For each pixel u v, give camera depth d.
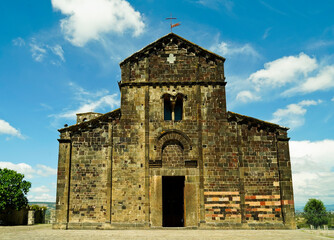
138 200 27.20
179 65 30.53
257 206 27.25
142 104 29.44
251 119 28.98
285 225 26.75
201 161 28.05
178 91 29.83
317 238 19.19
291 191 27.56
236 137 28.67
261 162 28.20
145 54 30.61
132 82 29.81
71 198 27.27
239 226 26.67
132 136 28.66
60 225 26.55
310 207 61.50
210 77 30.27
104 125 28.89
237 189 27.53
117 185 27.52
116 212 26.94
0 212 45.09
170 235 20.98
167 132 28.78
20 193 46.03
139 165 27.97
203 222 26.70
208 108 29.36
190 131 28.83
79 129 28.62
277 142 28.59
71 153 28.16
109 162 27.95
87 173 27.80
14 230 27.86
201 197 27.22
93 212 27.02
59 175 27.55
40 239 18.81
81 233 22.73
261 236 20.41
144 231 24.48
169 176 27.95
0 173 46.53
